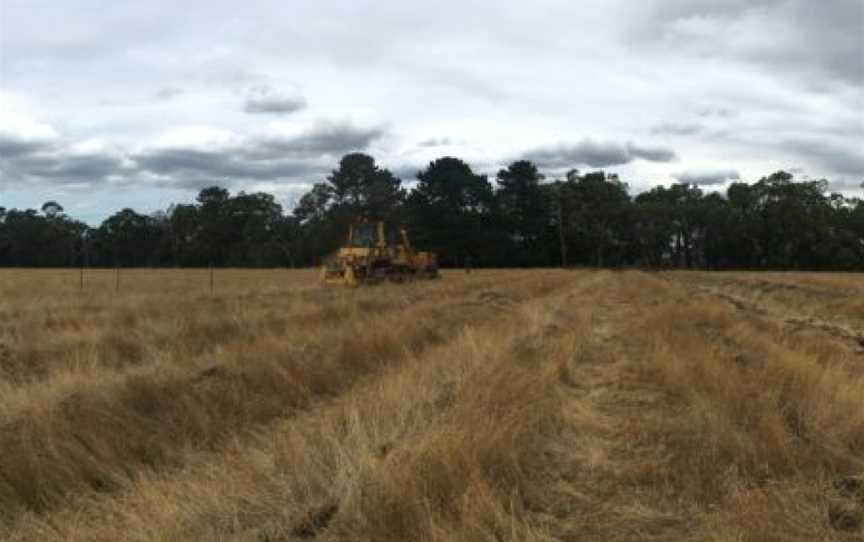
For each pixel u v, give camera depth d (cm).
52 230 12862
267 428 832
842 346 1398
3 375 998
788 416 815
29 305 2084
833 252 11606
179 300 2288
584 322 1766
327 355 1155
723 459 684
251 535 520
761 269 12169
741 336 1474
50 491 631
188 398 874
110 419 780
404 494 550
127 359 1179
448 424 699
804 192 11819
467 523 516
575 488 643
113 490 654
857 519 560
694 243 12519
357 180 12388
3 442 690
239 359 1089
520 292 3033
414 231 11088
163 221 13838
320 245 11788
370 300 2181
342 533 528
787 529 533
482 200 11481
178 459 728
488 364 1052
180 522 530
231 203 13038
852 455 701
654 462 685
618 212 11944
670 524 571
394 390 858
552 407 859
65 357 1107
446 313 1912
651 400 956
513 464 638
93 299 2378
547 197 12100
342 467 599
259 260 12219
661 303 2452
